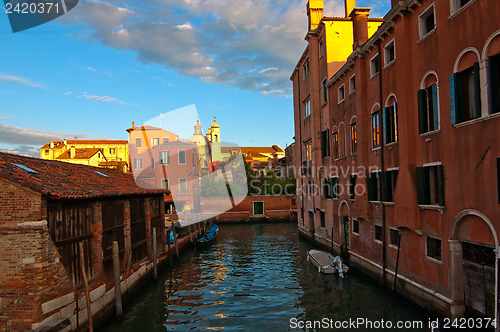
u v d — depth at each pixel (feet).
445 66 29.17
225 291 46.09
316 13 72.95
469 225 27.14
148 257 51.42
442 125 29.66
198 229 88.28
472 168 26.12
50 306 25.71
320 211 71.36
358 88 46.85
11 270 25.07
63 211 28.94
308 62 74.74
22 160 32.94
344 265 50.96
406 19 34.68
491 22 24.09
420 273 33.45
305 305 39.27
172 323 35.29
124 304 39.37
